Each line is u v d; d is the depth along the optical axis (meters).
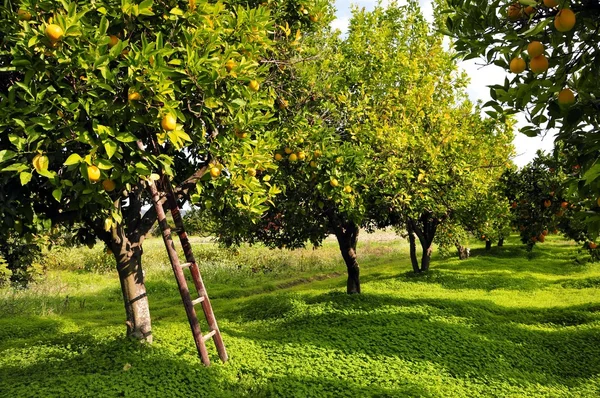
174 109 4.26
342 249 12.25
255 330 9.50
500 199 14.27
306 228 11.15
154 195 5.80
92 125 4.12
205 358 6.12
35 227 5.63
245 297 15.30
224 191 6.46
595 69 3.13
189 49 4.62
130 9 4.25
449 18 3.49
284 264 22.02
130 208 7.79
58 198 4.15
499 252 24.59
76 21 3.81
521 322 10.57
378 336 8.27
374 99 11.27
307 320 9.83
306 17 8.12
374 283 15.12
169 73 4.18
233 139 6.07
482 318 10.42
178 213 6.11
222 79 5.09
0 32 4.43
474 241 31.67
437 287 14.55
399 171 9.76
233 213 8.08
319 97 8.95
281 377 6.32
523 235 13.45
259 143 6.38
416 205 10.59
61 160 4.29
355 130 9.90
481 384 6.59
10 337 9.69
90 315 12.37
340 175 8.42
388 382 6.34
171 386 5.60
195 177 6.36
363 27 12.03
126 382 5.61
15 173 4.42
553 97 3.27
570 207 11.94
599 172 2.78
